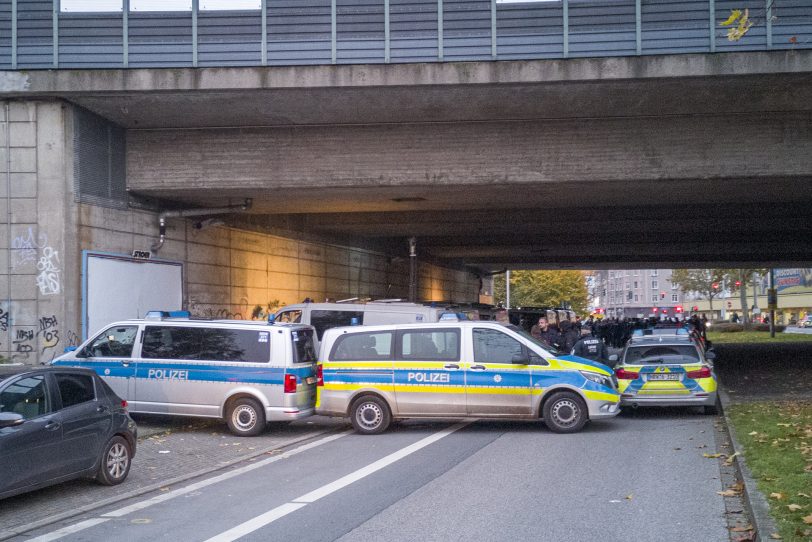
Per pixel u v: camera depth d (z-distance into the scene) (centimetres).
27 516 794
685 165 1833
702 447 1124
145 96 1744
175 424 1472
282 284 2825
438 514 756
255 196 2125
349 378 1338
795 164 1795
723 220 2855
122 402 963
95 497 875
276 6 1691
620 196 2167
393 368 1325
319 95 1720
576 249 4088
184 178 1966
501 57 1642
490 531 692
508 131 1881
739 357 3172
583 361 1312
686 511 756
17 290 1769
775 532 614
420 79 1656
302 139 1939
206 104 1788
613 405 1293
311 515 764
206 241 2336
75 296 1789
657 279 13762
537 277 8631
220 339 1352
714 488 856
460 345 1317
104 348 1398
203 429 1412
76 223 1800
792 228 3066
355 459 1088
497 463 1024
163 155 1972
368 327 1358
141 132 1980
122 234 1964
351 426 1463
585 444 1170
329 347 1361
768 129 1806
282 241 2836
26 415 813
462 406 1301
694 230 3159
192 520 760
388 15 1670
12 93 1734
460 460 1055
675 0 1609
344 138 1923
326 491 874
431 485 893
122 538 700
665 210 2598
